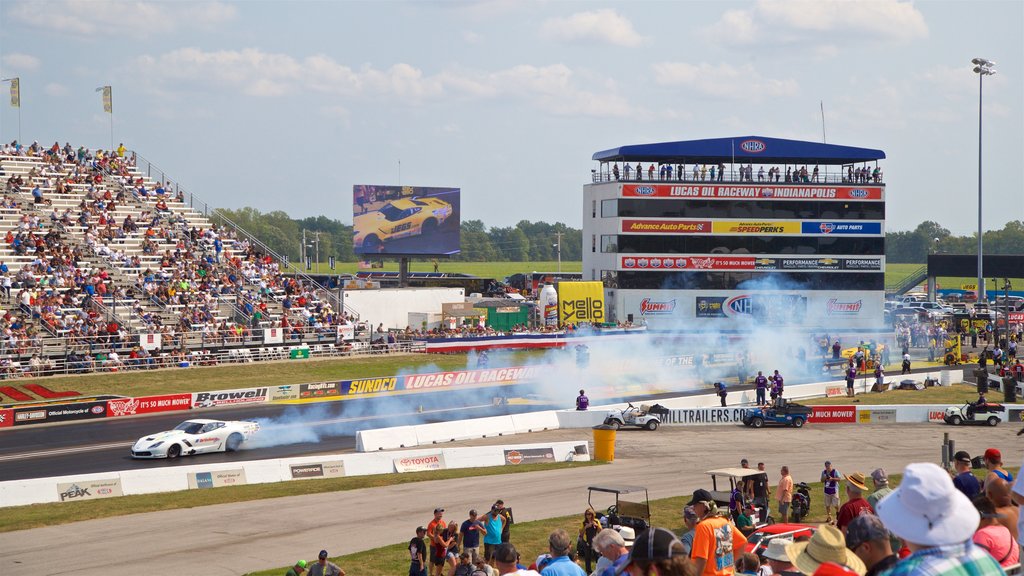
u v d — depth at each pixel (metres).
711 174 90.62
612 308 90.38
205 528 27.72
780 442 47.44
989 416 53.66
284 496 32.72
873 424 53.72
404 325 86.88
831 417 54.25
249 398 55.22
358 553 24.91
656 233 89.50
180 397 52.59
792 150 91.75
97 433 45.69
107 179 77.88
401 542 26.19
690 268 90.06
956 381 70.25
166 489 33.81
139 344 60.69
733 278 90.75
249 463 35.81
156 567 23.39
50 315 58.97
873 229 92.19
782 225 91.00
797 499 29.45
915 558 5.46
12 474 36.69
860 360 70.94
